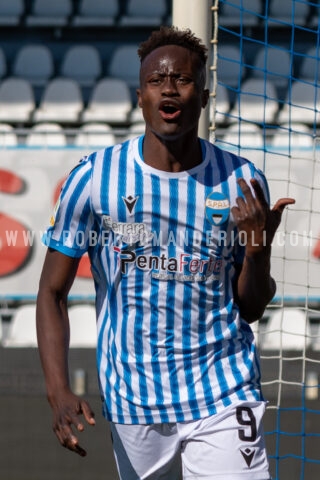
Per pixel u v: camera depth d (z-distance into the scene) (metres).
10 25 38.16
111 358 10.67
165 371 10.39
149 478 11.02
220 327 10.47
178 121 9.96
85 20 38.06
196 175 10.34
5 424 20.62
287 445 20.16
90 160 10.52
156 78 10.01
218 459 10.33
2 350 20.95
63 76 37.88
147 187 10.24
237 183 10.45
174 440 10.72
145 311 10.33
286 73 37.09
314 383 20.48
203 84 10.29
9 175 27.59
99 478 20.20
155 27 38.31
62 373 10.09
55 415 9.92
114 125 35.47
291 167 27.45
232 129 33.50
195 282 10.24
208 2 13.64
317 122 34.91
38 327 10.43
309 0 37.91
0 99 36.00
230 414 10.41
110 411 10.80
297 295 26.78
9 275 27.31
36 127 32.12
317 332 27.20
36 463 20.39
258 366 10.86
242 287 10.51
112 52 38.44
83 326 26.64
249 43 37.53
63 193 10.51
